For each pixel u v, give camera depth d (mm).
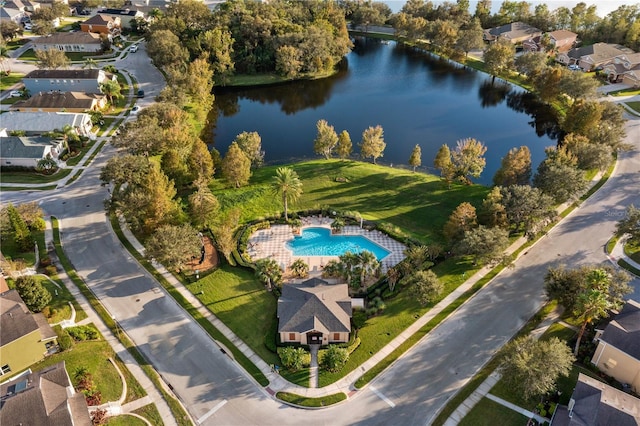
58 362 52812
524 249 73688
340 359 53969
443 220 81000
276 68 155875
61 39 164125
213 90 149625
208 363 55375
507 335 58438
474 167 88500
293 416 49094
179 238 65938
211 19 170250
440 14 196375
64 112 117250
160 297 65312
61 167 97875
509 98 142875
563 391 50719
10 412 43062
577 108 107562
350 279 65562
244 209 84000
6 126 107562
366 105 136375
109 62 158375
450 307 62812
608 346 51562
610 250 73125
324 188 90250
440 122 124875
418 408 49781
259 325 60438
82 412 45312
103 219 81750
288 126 123688
